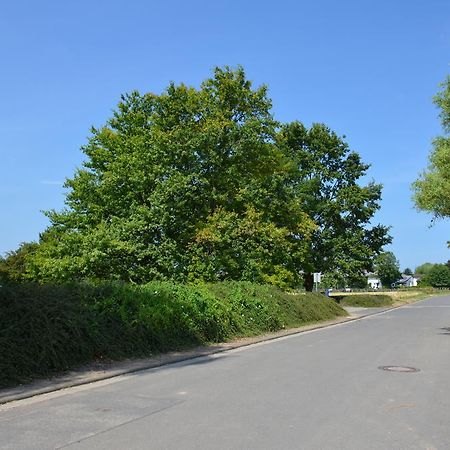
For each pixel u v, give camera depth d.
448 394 8.70
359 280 50.34
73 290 13.12
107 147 27.58
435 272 145.38
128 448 5.71
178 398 8.35
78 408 7.72
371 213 50.69
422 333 20.88
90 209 26.45
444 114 21.39
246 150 27.69
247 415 7.18
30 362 10.10
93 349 12.27
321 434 6.25
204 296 17.62
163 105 27.58
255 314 20.83
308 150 52.00
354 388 9.16
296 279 38.44
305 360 12.90
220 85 28.47
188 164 25.78
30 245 47.12
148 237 23.81
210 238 24.45
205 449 5.66
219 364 12.37
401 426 6.66
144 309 14.32
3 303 10.50
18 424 6.80
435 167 21.36
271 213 32.12
